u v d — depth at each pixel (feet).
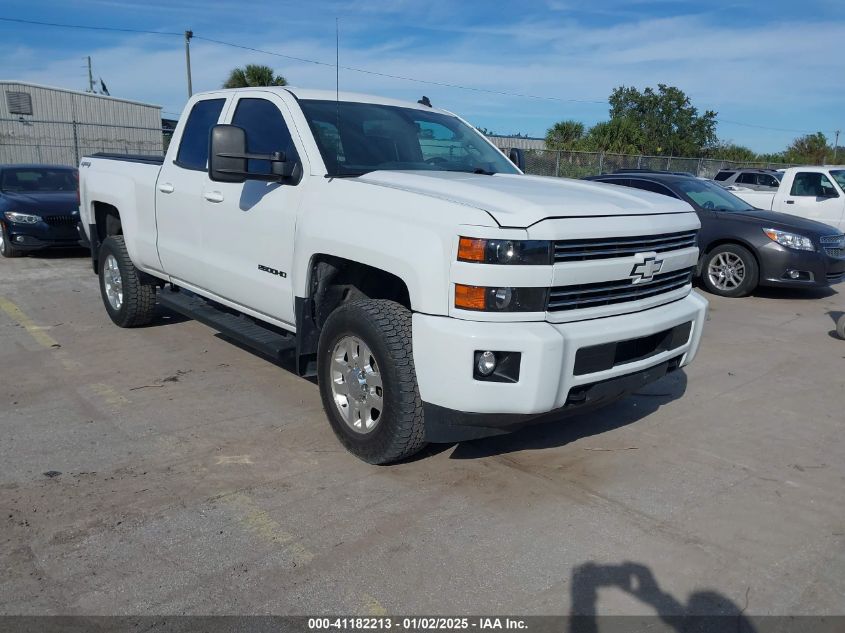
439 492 12.35
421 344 11.19
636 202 12.92
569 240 11.10
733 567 10.37
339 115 15.16
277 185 14.55
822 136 161.79
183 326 23.02
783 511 12.03
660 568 10.29
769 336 24.18
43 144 99.91
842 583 10.05
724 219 31.30
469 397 10.93
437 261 10.96
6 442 14.05
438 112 17.80
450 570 10.10
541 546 10.76
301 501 11.93
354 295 14.19
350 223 12.44
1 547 10.41
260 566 10.08
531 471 13.28
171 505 11.71
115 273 22.25
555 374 10.94
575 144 116.16
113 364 19.04
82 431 14.65
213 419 15.40
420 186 12.41
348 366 13.17
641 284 12.45
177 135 18.47
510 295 10.74
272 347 14.57
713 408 16.93
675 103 155.12
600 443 14.67
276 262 14.47
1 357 19.54
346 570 10.03
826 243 29.89
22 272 32.78
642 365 12.50
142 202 19.43
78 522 11.12
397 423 12.07
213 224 16.38
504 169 16.89
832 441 15.12
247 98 16.33
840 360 21.34
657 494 12.51
